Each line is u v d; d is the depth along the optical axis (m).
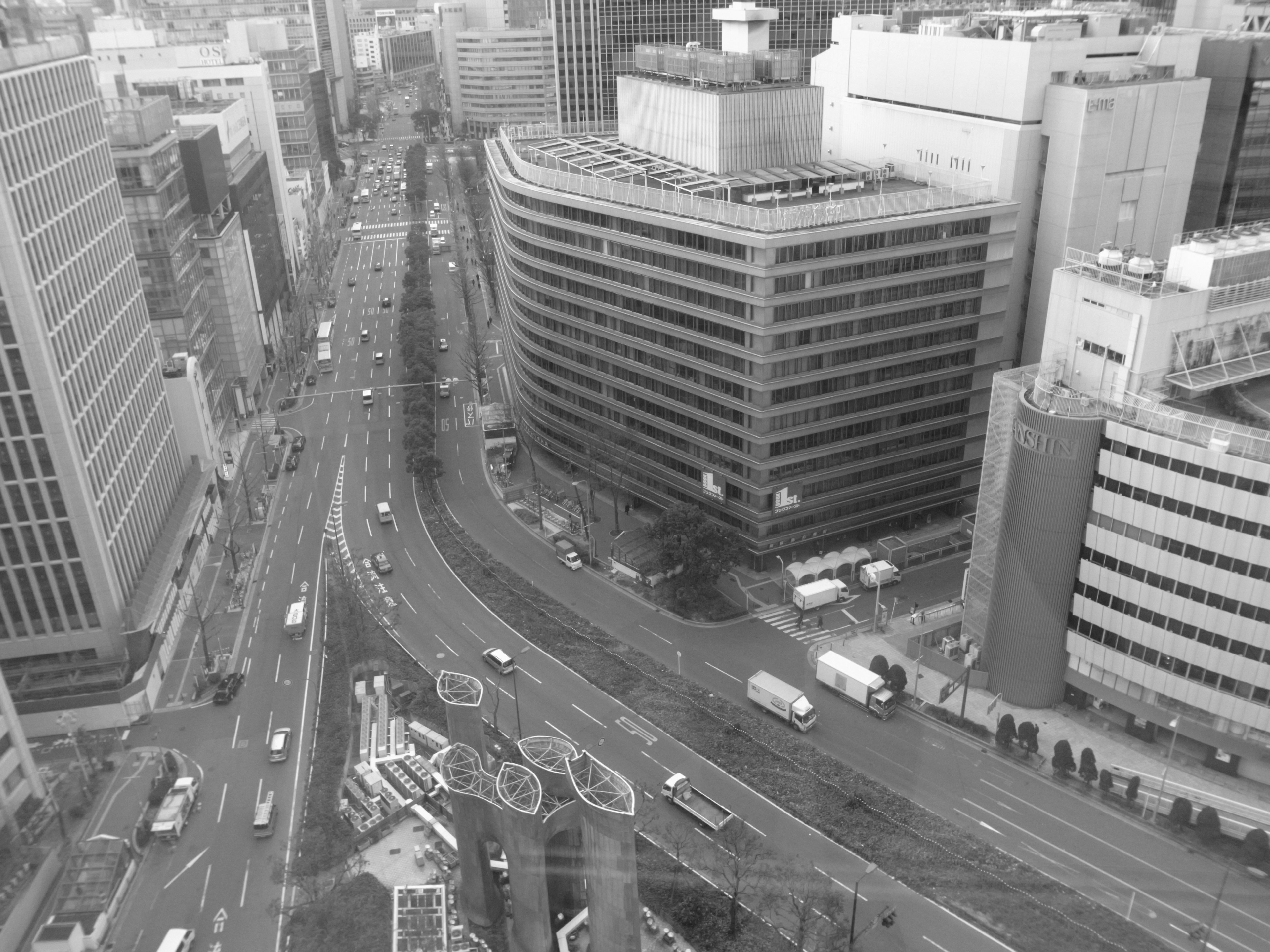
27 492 118.06
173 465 160.88
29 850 102.25
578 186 158.12
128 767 116.00
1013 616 118.25
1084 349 111.56
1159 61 152.38
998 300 148.62
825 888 96.06
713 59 156.12
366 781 110.06
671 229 140.50
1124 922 91.19
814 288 134.00
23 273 111.50
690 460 152.38
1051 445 109.19
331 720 122.50
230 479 184.38
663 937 91.62
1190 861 97.56
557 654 133.25
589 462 173.38
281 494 180.00
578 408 172.00
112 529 128.50
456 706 97.62
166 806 107.31
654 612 142.00
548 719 121.00
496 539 163.38
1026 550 114.75
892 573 145.50
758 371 136.00
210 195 198.50
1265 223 118.62
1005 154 146.88
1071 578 114.00
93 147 137.38
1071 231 145.50
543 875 85.94
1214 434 98.62
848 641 134.00
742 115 151.75
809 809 105.62
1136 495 105.06
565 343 168.38
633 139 177.75
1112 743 113.69
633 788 84.19
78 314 126.88
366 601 145.50
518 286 180.25
